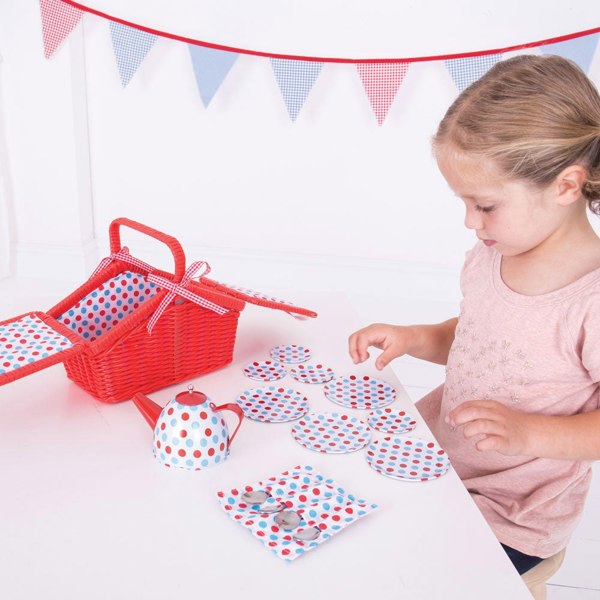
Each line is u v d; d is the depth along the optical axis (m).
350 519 0.83
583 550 1.80
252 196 3.03
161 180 3.04
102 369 1.05
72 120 2.88
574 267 1.11
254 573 0.75
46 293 2.97
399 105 2.82
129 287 1.22
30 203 3.04
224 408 0.99
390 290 3.09
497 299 1.18
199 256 3.12
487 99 1.01
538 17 2.59
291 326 1.35
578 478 1.16
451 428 1.24
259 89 2.85
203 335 1.14
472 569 0.77
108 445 0.98
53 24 2.47
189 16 2.73
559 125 0.98
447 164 1.05
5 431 1.00
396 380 1.19
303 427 1.02
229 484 0.90
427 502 0.88
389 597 0.73
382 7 2.65
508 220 1.04
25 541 0.79
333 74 2.80
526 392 1.14
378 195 2.98
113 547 0.79
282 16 2.70
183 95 2.90
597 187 1.02
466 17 2.63
